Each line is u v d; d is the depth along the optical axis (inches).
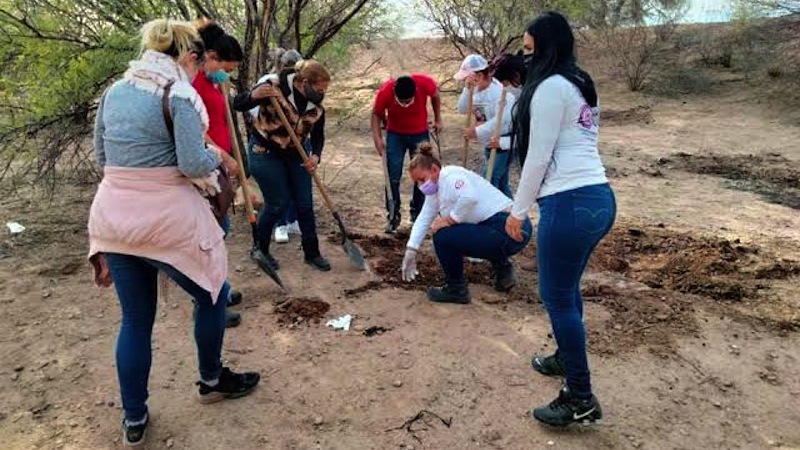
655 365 145.9
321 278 187.6
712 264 197.6
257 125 179.5
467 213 162.7
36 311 166.9
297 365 145.3
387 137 224.1
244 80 253.8
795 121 414.6
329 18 278.2
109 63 219.3
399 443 121.9
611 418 128.6
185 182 112.1
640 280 188.4
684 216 245.0
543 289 118.7
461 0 451.5
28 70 217.2
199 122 108.7
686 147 359.3
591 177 112.6
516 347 152.4
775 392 137.9
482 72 199.2
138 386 117.5
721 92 500.1
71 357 147.9
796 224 237.3
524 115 112.3
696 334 158.7
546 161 110.4
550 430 125.1
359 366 145.0
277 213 185.3
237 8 272.4
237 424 126.6
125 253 111.0
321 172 305.6
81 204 244.2
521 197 113.9
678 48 591.5
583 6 434.0
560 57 110.5
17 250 202.1
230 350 150.4
